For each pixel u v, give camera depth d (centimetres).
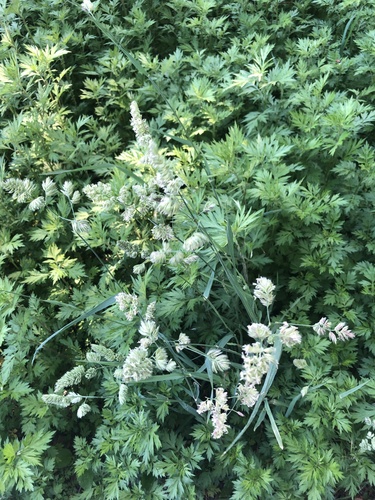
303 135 62
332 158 60
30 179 67
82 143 67
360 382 51
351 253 58
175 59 74
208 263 49
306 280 56
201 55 75
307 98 62
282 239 54
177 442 50
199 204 53
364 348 57
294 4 85
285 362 55
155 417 53
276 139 60
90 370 46
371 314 55
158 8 88
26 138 66
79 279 61
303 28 82
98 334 55
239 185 55
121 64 77
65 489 56
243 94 69
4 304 54
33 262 63
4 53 78
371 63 69
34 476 51
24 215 62
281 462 49
